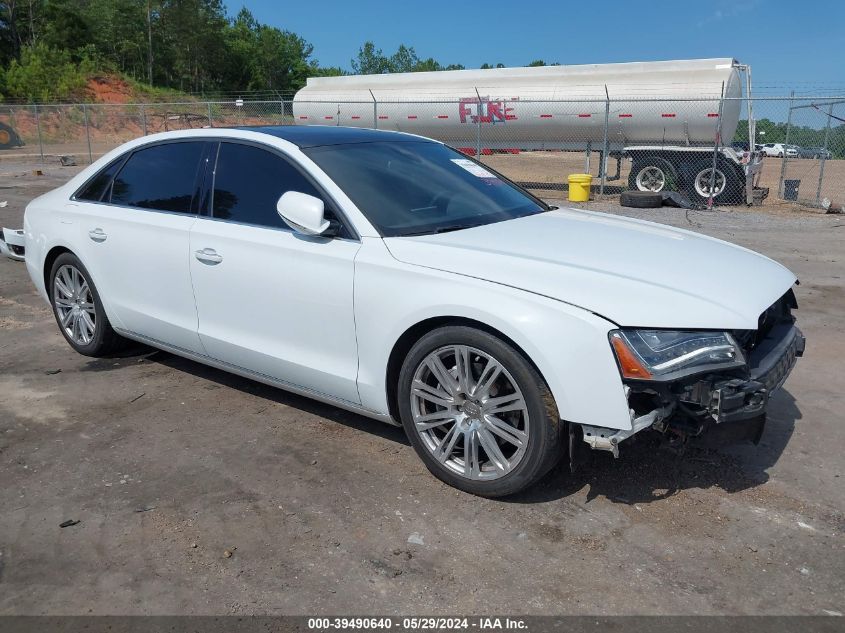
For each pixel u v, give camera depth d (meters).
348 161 3.89
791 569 2.74
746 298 3.06
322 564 2.79
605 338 2.80
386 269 3.32
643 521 3.06
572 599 2.59
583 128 18.73
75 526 3.05
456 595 2.61
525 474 3.05
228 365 4.20
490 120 19.83
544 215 4.11
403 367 3.34
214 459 3.64
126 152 4.75
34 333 5.79
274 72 98.69
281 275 3.70
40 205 5.23
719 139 16.72
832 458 3.63
